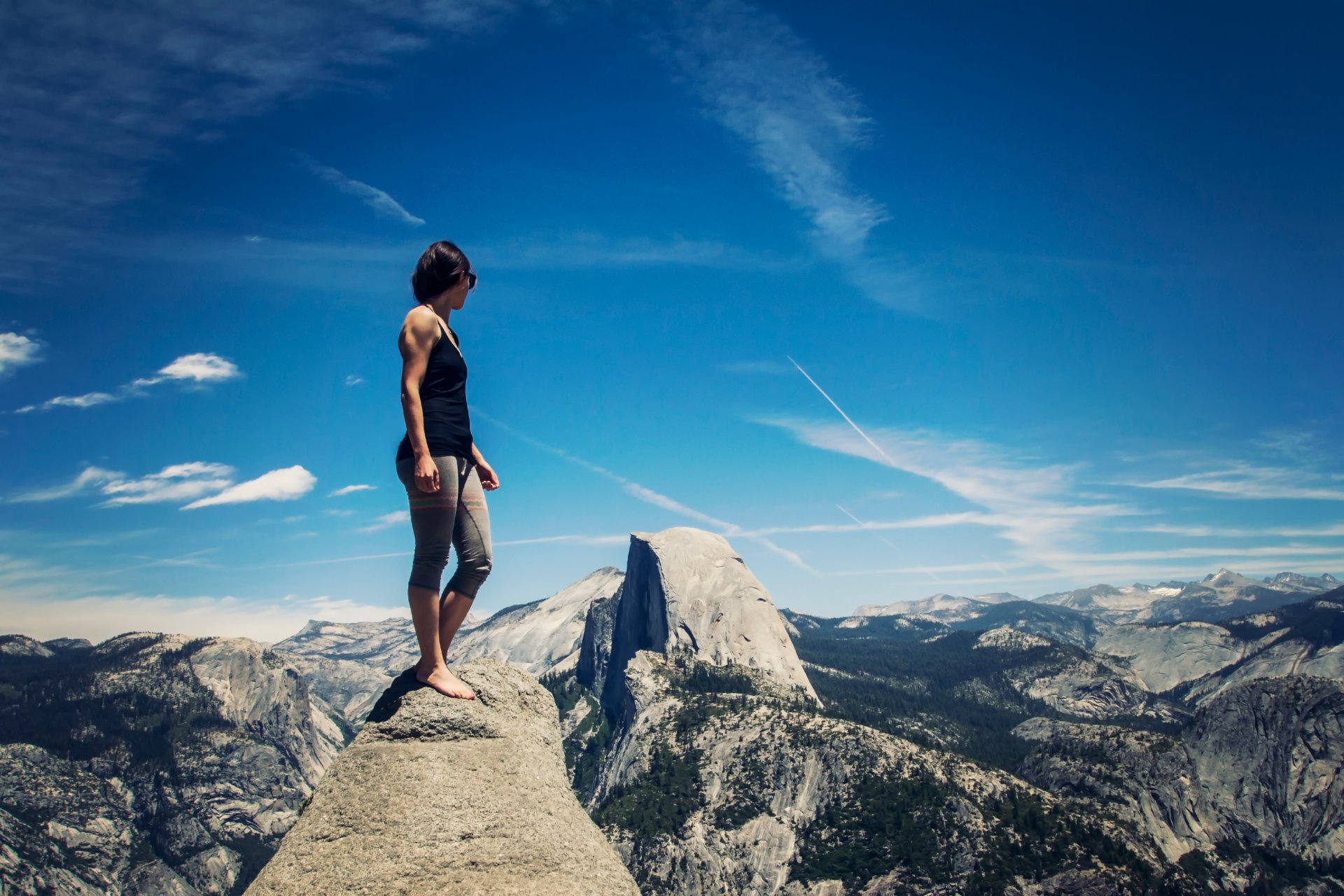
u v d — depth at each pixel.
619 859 7.40
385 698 7.88
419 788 6.88
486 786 7.10
